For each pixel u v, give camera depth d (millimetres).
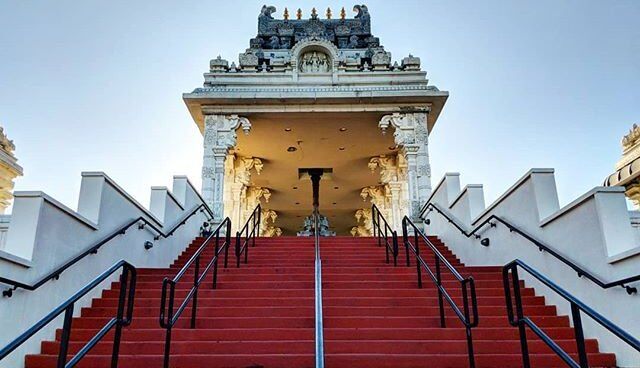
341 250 10289
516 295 4082
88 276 6891
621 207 5738
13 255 5121
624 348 5191
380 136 17156
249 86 15836
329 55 16438
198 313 6266
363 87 15773
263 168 19922
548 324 6141
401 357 4957
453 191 11352
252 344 5262
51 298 5902
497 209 8750
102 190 7441
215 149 14758
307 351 5227
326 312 6312
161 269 8352
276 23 18672
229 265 8875
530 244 7492
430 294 6953
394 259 8633
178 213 10984
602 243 5676
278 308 6289
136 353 5266
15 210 5719
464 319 4766
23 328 5289
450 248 11141
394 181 18516
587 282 5973
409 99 15227
